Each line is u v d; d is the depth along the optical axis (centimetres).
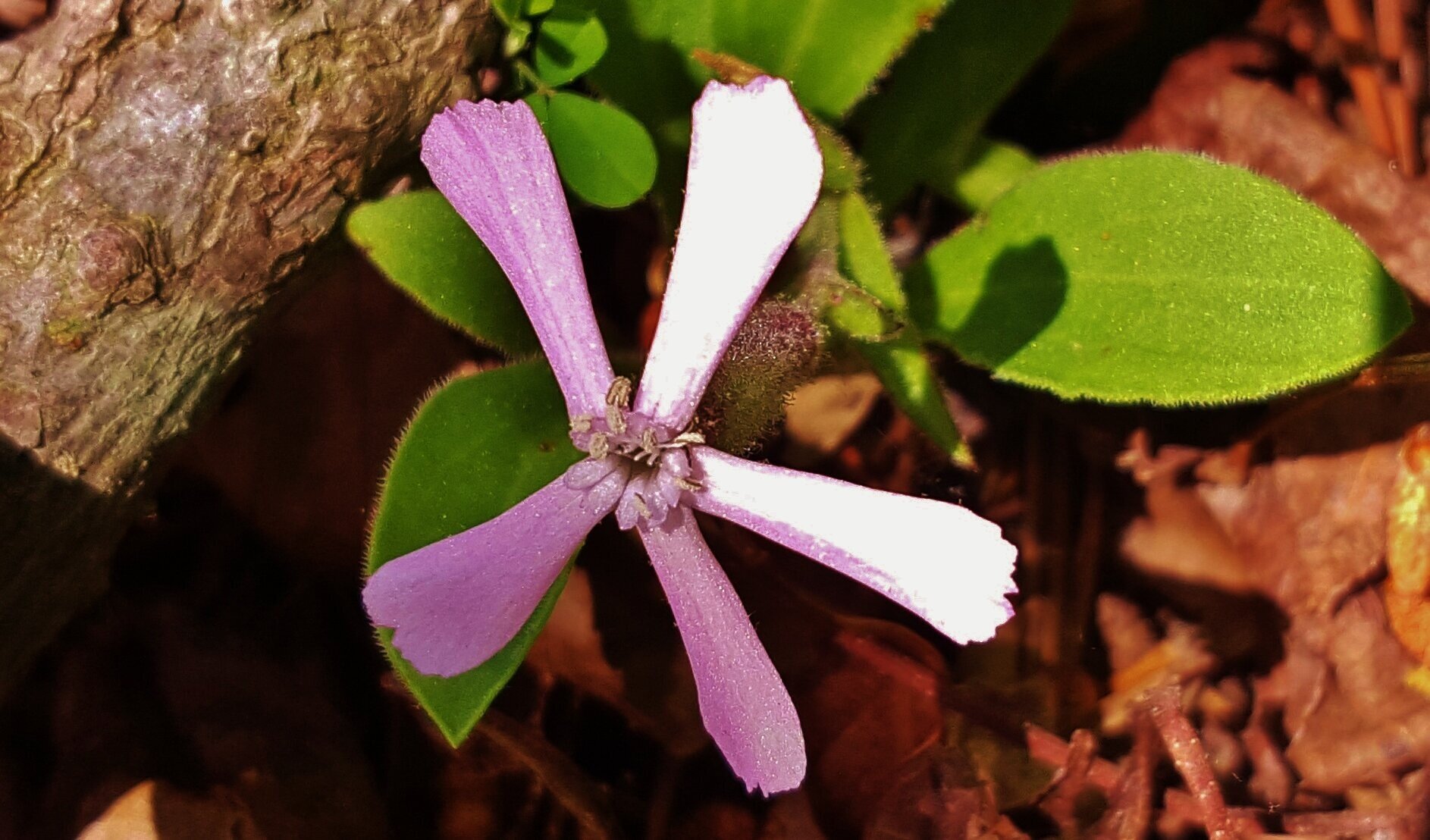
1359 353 7
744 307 7
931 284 8
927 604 6
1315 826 8
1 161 7
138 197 7
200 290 7
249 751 8
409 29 7
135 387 7
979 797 8
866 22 8
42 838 8
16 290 7
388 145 8
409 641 6
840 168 7
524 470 7
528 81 8
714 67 8
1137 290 8
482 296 8
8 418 7
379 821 8
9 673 8
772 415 7
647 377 7
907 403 8
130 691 8
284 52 7
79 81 7
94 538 8
